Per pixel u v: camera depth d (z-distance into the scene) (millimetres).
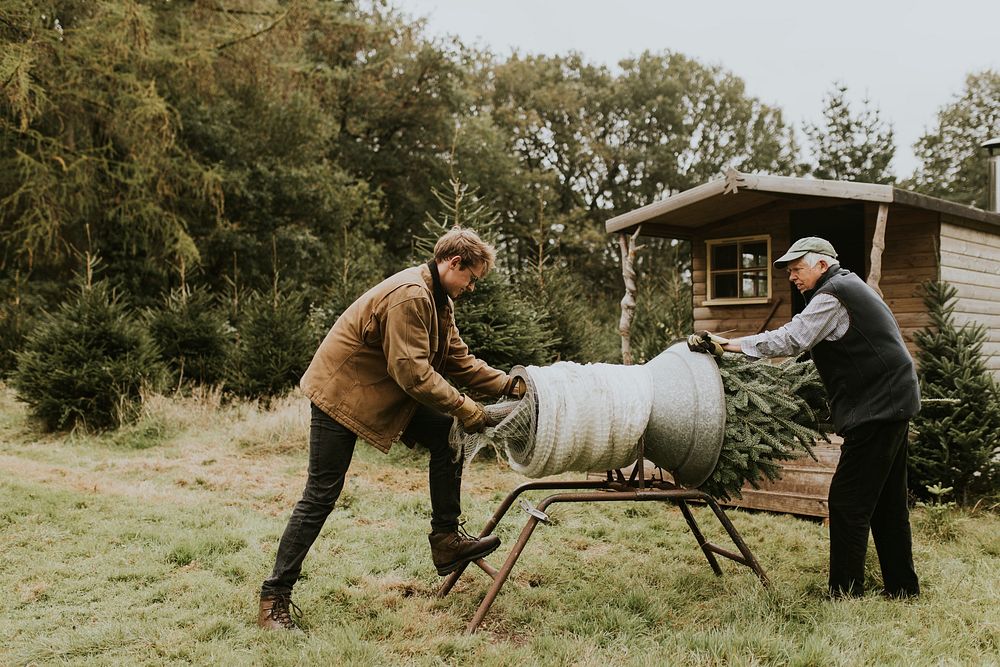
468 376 3658
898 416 3420
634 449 3467
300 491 5680
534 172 29953
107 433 7961
